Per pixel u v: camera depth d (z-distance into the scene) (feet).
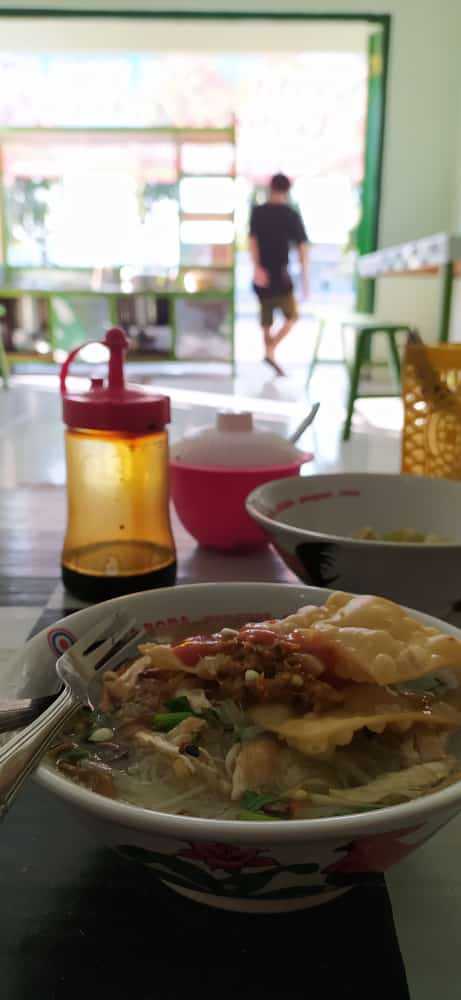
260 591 1.49
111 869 1.11
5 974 0.94
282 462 2.42
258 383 13.39
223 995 0.91
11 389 12.49
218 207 14.98
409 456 2.68
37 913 1.03
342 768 1.07
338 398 11.25
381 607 1.19
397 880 1.10
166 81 16.06
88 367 15.29
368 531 2.19
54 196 15.38
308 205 17.62
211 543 2.52
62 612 2.01
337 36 14.30
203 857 0.86
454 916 1.03
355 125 16.65
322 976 0.94
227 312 14.97
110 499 2.18
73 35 14.30
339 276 18.44
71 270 15.06
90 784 1.05
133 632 1.40
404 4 13.29
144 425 2.06
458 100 13.65
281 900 0.97
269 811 1.00
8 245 15.40
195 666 1.16
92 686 1.26
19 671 1.29
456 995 0.92
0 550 2.53
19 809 1.24
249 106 16.67
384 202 14.19
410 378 2.63
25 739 1.07
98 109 16.16
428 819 0.87
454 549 1.65
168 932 1.00
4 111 16.01
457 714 1.16
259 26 14.10
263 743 1.07
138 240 15.78
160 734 1.14
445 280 6.74
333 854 0.86
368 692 1.11
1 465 6.40
